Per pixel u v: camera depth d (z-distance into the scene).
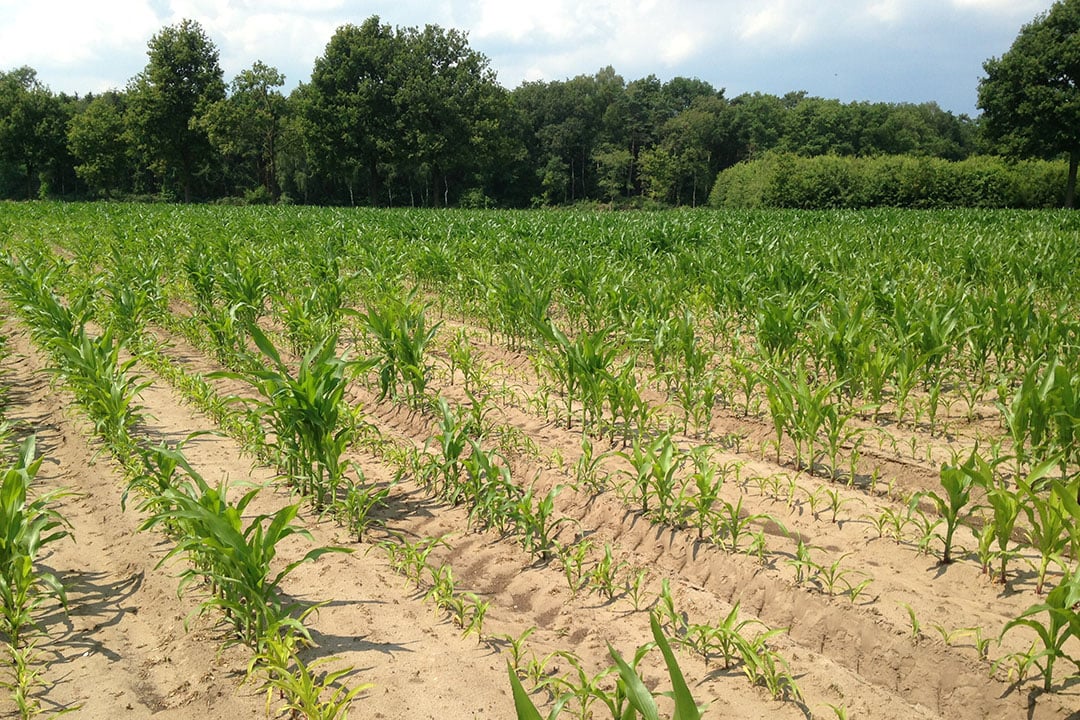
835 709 3.40
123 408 6.45
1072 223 22.47
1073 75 47.75
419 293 14.18
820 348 7.83
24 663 3.83
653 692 3.67
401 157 65.50
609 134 103.06
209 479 6.29
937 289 9.71
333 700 3.40
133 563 5.05
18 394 8.88
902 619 4.09
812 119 97.81
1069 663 3.67
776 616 4.41
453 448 5.82
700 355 7.73
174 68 68.62
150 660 4.06
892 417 7.31
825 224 25.17
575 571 4.92
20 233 27.59
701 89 139.75
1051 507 4.06
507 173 96.44
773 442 6.58
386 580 4.88
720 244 16.69
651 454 5.31
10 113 79.00
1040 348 7.45
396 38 68.81
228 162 91.12
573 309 10.80
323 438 5.65
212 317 10.88
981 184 56.19
